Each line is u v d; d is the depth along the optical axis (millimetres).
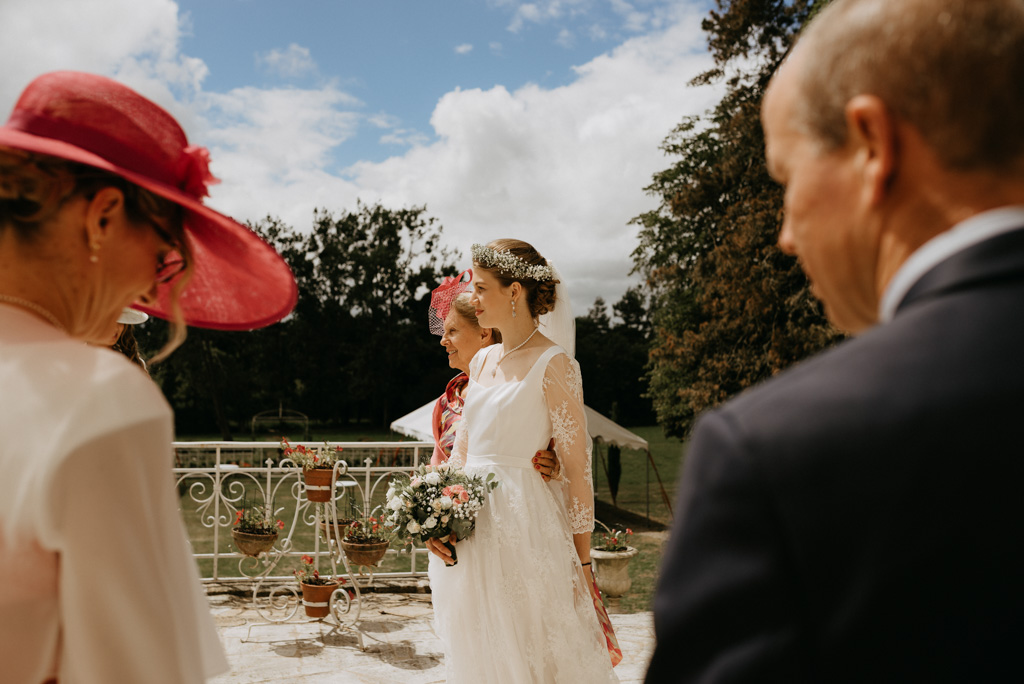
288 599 5328
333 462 4699
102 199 925
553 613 2482
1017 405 518
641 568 11977
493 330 3607
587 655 2490
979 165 589
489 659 2508
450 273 44344
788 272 17500
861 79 621
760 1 18078
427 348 43906
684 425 25516
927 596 496
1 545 771
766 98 743
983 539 495
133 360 1848
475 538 2578
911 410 530
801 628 520
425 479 2646
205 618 1020
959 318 565
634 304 69188
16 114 933
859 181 639
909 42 599
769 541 535
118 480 777
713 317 20250
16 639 776
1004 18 591
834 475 528
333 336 43219
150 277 1019
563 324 3021
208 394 40094
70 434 759
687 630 557
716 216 20344
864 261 661
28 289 900
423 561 7191
